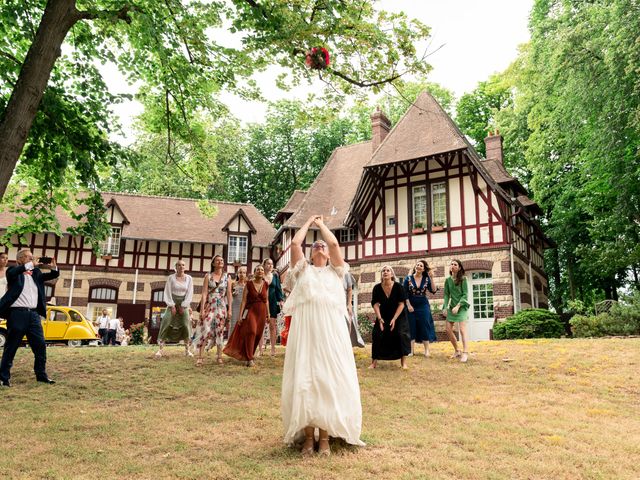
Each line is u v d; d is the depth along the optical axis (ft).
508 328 58.39
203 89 40.22
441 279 72.69
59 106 34.65
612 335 54.54
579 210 93.25
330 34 30.81
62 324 67.67
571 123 74.28
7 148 28.45
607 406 24.39
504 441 18.33
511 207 73.82
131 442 18.19
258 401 24.52
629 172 72.08
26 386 27.76
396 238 77.71
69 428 19.95
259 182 143.33
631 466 15.94
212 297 35.01
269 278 37.96
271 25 31.96
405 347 32.76
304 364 15.83
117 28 37.76
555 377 30.45
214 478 14.49
